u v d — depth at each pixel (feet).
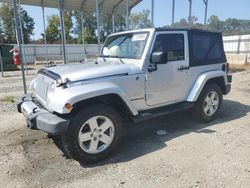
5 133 15.85
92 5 47.24
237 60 66.80
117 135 12.53
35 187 10.05
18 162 12.09
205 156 12.28
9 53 64.95
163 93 14.64
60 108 10.76
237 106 21.77
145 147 13.57
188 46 15.72
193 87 16.24
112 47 16.11
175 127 16.61
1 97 27.02
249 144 13.62
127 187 9.89
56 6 47.21
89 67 12.93
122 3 45.32
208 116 17.25
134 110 13.00
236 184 9.94
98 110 11.73
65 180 10.52
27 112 12.48
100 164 11.85
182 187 9.80
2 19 181.98
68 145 11.27
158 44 14.08
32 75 49.47
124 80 12.74
